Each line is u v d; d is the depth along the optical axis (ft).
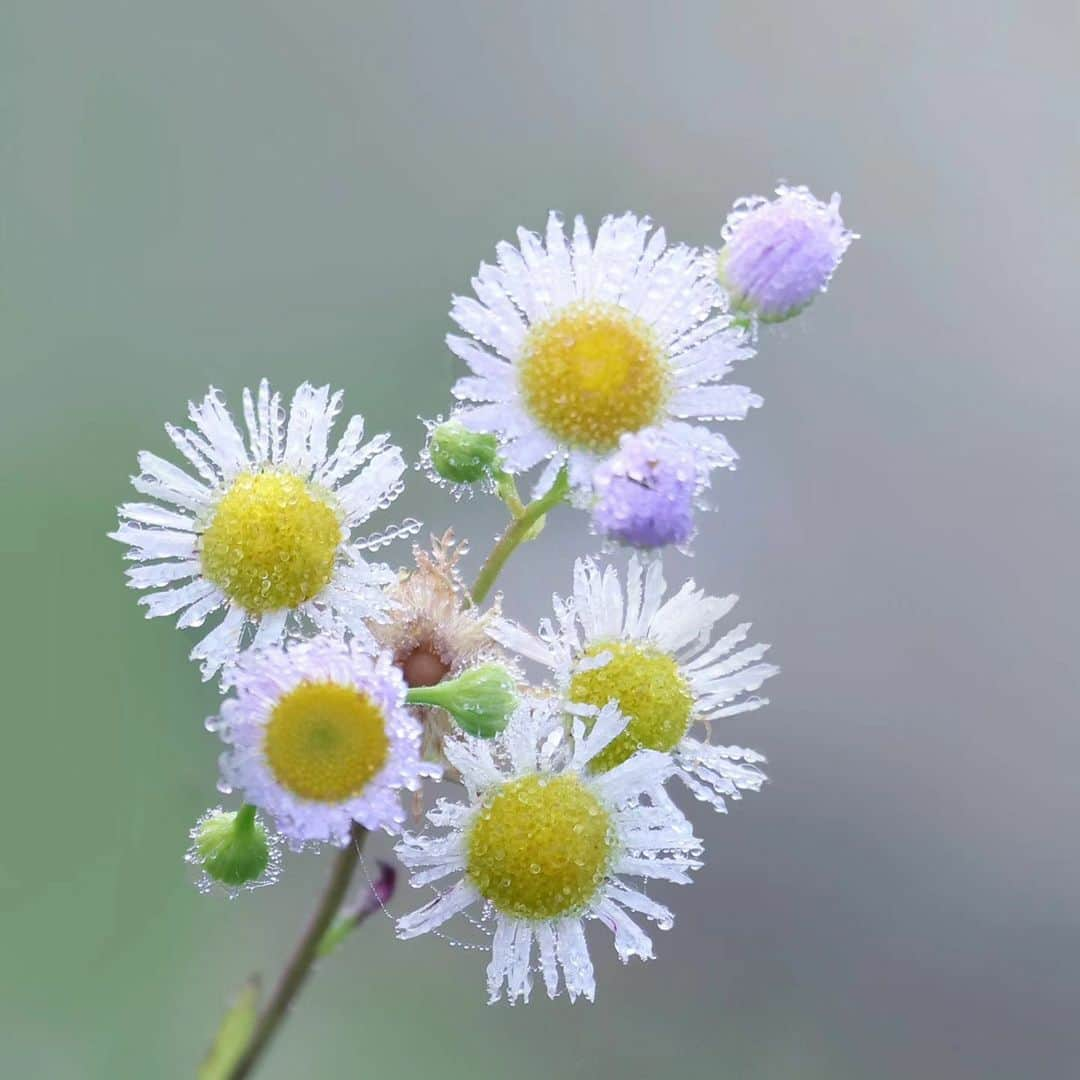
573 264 0.90
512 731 0.90
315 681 0.87
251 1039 0.89
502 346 0.90
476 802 0.90
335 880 0.90
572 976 0.90
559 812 0.90
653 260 0.90
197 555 0.90
